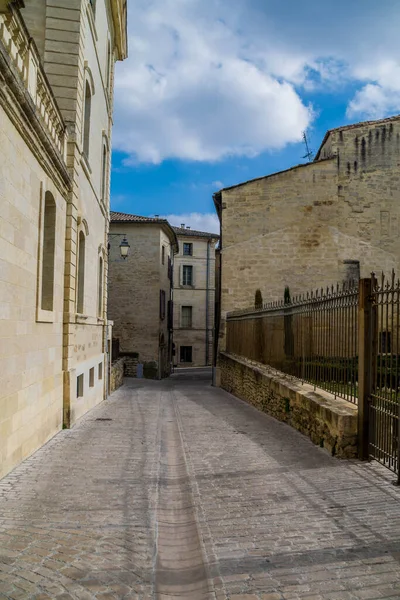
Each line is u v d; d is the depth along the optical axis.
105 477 6.20
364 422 6.57
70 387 9.80
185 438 8.67
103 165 16.22
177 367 43.03
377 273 19.64
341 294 7.64
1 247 5.73
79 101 10.48
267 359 13.33
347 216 19.83
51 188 8.42
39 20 10.32
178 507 5.32
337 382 7.96
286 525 4.44
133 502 5.25
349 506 4.88
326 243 19.72
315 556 3.80
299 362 10.15
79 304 11.88
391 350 6.00
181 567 3.93
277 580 3.45
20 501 5.18
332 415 7.02
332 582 3.41
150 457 7.36
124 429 9.79
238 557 3.82
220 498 5.25
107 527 4.51
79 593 3.29
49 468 6.55
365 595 3.24
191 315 43.59
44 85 7.69
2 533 4.30
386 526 4.36
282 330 11.66
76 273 10.46
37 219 7.44
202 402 14.77
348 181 19.86
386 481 5.66
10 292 6.15
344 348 7.63
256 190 19.92
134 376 29.27
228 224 19.89
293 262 19.69
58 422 9.27
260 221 19.84
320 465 6.43
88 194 12.45
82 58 10.66
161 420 11.27
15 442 6.52
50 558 3.81
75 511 4.92
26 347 6.95
